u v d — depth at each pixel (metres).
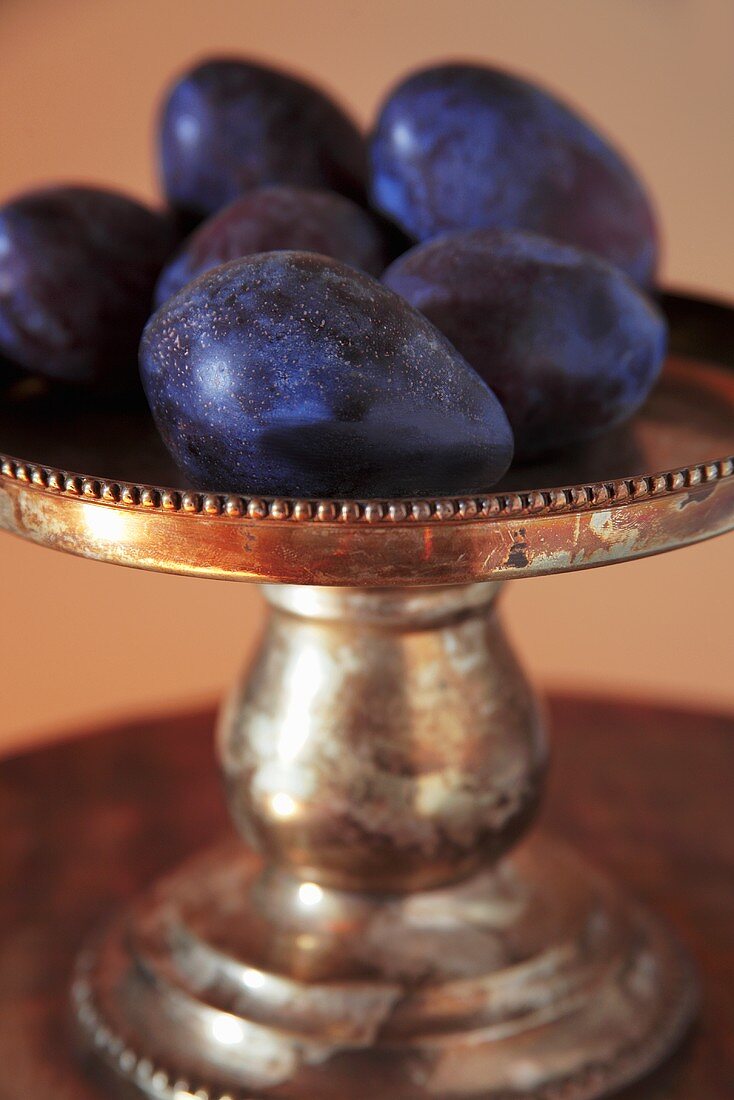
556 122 0.39
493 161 0.39
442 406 0.33
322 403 0.33
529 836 0.44
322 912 0.40
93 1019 0.41
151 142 0.63
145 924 0.42
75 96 0.62
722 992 0.42
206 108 0.42
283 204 0.38
